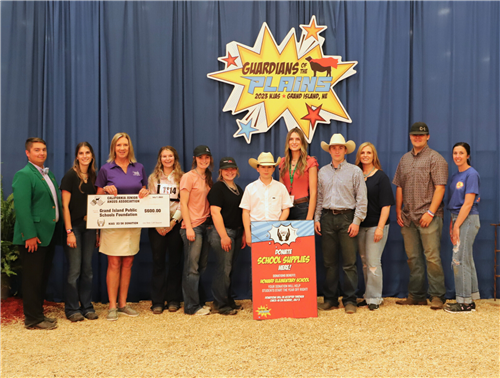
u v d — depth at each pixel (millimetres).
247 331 3125
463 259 3602
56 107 4246
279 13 4246
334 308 3736
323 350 2740
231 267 3666
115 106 4250
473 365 2506
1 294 3928
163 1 4250
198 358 2635
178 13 4277
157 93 4254
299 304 3475
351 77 4285
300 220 3580
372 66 4258
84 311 3559
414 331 3090
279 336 3002
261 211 3549
